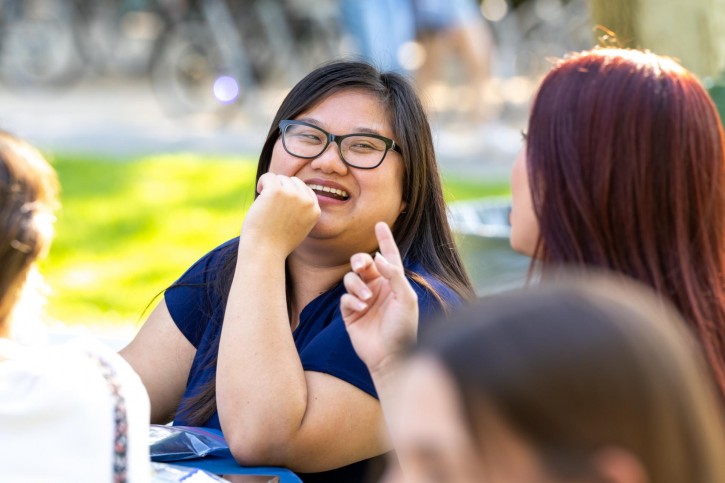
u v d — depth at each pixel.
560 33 14.12
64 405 1.98
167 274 7.91
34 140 12.01
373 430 2.83
